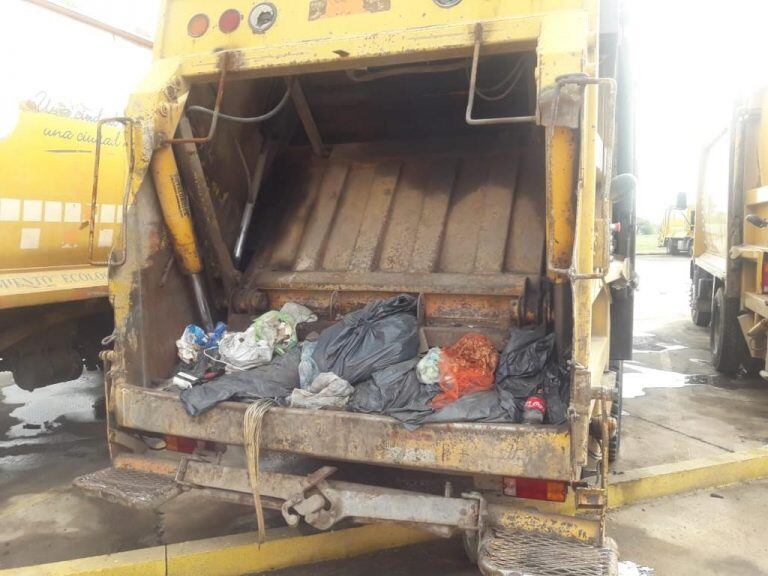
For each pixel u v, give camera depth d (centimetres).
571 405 264
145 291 354
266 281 419
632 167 451
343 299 407
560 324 322
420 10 317
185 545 343
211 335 379
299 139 489
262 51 333
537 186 409
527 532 277
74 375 541
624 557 355
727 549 366
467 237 405
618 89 435
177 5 365
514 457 268
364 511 290
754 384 734
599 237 298
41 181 458
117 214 534
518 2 301
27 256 454
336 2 333
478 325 376
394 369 320
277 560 346
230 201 426
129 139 334
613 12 366
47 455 506
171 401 320
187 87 354
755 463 464
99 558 330
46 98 467
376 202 434
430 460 278
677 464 454
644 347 953
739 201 687
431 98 450
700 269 1038
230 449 329
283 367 343
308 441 293
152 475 332
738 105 680
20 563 347
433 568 346
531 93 395
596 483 346
